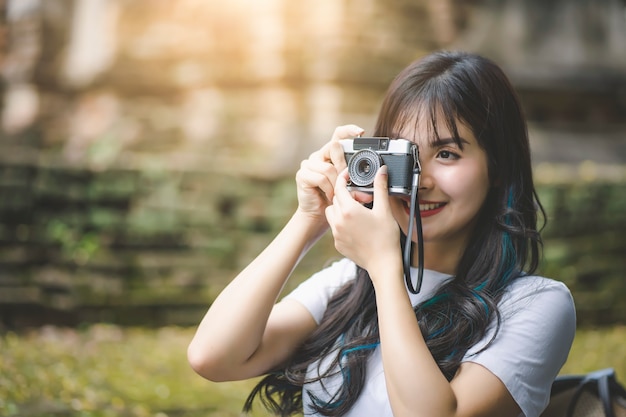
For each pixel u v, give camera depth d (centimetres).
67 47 966
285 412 187
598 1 1032
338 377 167
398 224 164
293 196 735
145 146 925
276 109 902
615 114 1016
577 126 999
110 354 555
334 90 902
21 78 958
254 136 902
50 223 678
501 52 992
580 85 1001
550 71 998
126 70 948
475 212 160
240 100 919
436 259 172
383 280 147
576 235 754
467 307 156
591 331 717
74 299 650
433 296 166
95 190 693
